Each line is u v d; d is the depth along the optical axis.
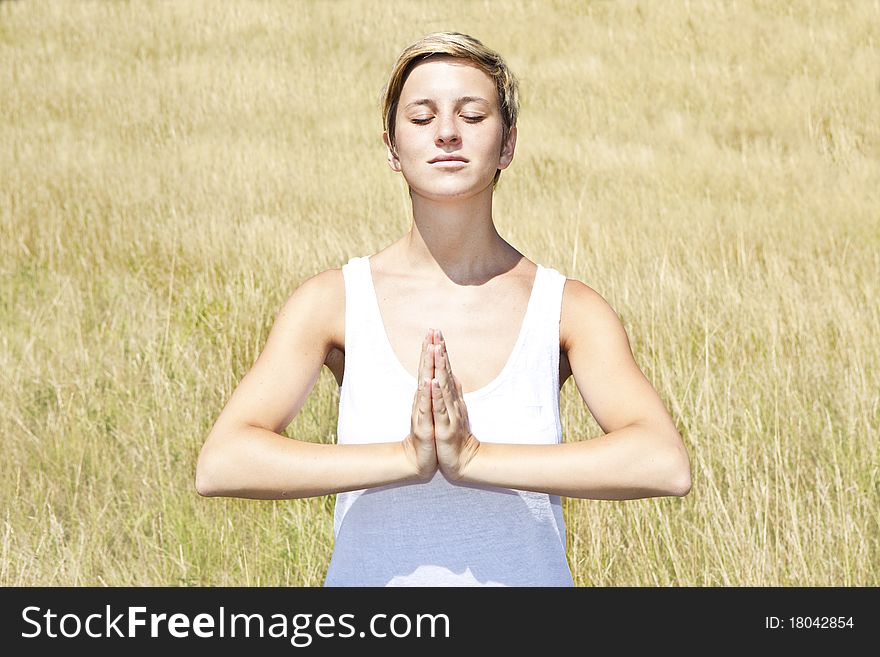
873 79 15.18
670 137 13.41
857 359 5.29
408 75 1.75
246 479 1.68
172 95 15.19
